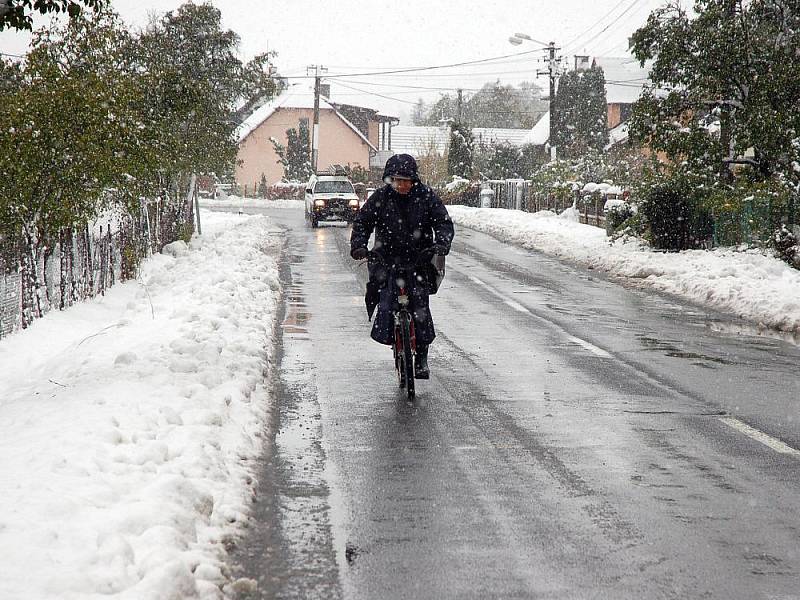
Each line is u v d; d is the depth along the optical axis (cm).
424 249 920
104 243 1773
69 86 1546
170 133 2283
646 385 988
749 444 757
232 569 501
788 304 1510
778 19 2350
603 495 629
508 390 959
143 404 778
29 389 969
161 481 571
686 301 1741
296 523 575
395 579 492
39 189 1497
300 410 871
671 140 2389
